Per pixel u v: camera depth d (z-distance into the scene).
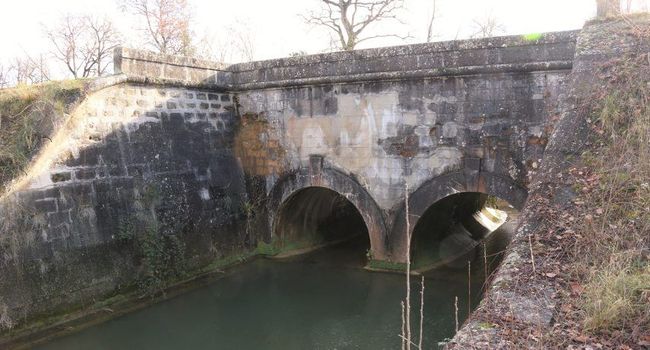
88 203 10.28
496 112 10.57
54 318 9.53
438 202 12.40
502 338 4.23
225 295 11.59
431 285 11.66
